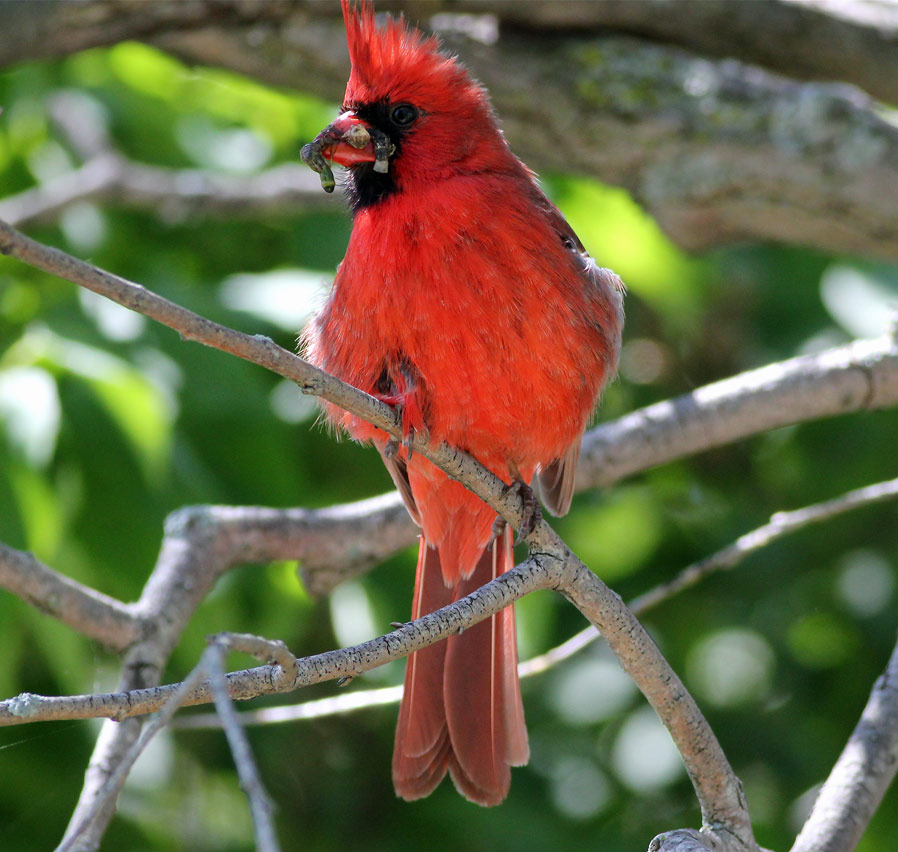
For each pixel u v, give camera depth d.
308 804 11.78
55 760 10.18
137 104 11.35
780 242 9.45
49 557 8.04
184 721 6.47
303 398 9.21
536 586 5.32
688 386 13.16
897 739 5.87
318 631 11.95
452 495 7.11
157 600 7.12
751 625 11.41
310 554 7.88
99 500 8.38
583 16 9.14
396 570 10.41
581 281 6.57
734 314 12.61
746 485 12.39
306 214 10.87
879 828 10.15
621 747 10.99
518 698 6.90
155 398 8.28
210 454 9.10
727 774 5.68
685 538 11.75
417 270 6.24
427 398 6.40
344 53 8.99
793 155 8.84
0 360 8.29
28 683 10.64
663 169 9.12
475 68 9.22
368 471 10.69
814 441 11.66
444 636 4.95
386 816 11.67
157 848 10.34
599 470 8.04
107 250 10.59
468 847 10.94
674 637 11.51
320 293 7.57
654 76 9.11
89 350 8.40
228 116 11.63
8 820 10.03
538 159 9.54
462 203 6.29
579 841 10.66
